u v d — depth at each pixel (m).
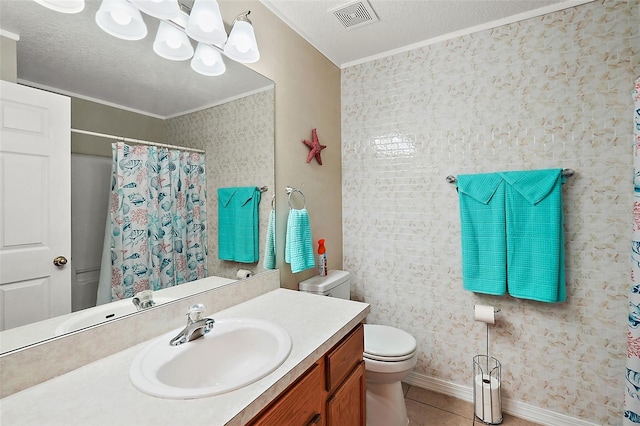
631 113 1.49
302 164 1.88
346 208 2.33
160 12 1.02
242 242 1.44
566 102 1.62
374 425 1.61
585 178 1.58
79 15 0.89
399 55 2.10
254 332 1.06
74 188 0.87
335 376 1.03
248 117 1.48
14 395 0.70
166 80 1.13
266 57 1.59
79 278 0.87
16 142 0.76
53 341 0.78
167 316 1.07
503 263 1.69
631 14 1.48
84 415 0.62
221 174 1.35
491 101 1.81
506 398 1.79
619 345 1.52
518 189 1.65
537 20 1.68
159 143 1.11
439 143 1.97
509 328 1.78
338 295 1.93
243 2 1.45
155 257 1.08
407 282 2.10
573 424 1.62
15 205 0.75
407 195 2.09
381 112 2.18
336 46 2.06
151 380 0.74
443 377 1.98
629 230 1.50
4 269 0.73
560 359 1.65
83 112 0.90
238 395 0.69
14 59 0.76
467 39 1.87
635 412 1.26
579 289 1.61
